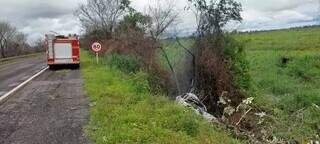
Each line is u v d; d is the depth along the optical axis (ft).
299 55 138.92
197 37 56.95
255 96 58.29
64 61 100.99
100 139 24.86
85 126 29.09
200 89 55.62
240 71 57.47
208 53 55.57
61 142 25.03
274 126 41.47
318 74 107.04
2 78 76.18
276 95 75.87
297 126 42.83
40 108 37.58
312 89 80.28
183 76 57.62
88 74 73.31
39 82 63.98
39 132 27.76
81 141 25.18
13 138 26.27
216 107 53.78
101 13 180.34
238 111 47.96
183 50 58.65
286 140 38.34
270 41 237.04
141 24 85.61
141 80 51.93
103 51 128.57
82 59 139.23
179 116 30.50
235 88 55.72
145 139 24.71
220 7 57.06
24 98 44.91
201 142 25.67
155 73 57.57
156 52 62.49
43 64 128.06
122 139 24.70
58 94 47.52
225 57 56.85
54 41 101.35
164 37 66.33
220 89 54.34
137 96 40.96
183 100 46.65
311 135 41.11
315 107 53.26
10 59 192.75
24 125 30.12
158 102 37.55
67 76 74.59
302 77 106.93
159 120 29.63
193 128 28.25
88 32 191.52
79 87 54.29
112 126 27.91
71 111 35.53
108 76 63.46
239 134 37.04
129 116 30.35
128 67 75.10
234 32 58.39
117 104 36.91
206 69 55.42
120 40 103.19
